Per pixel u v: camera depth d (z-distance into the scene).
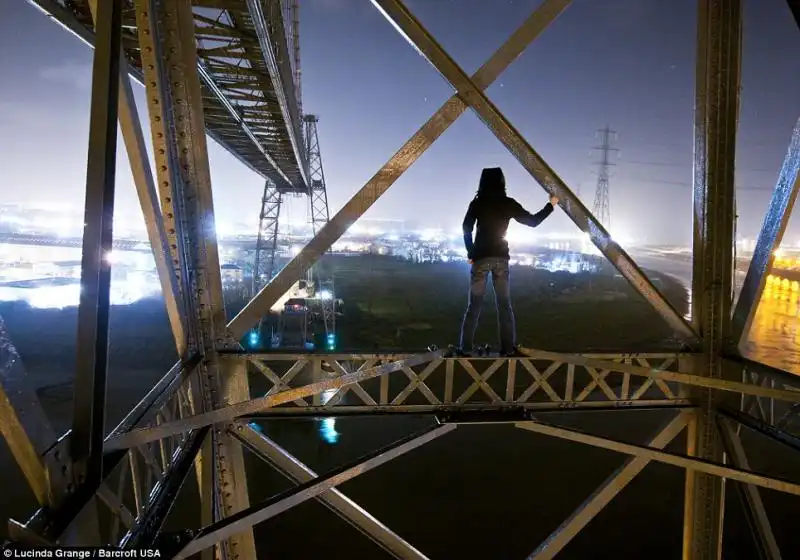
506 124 3.66
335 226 3.81
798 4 2.55
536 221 3.99
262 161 24.33
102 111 2.17
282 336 30.80
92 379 2.10
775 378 3.79
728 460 4.45
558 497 13.55
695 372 4.50
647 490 13.72
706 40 4.23
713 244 4.42
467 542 11.54
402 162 3.69
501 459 15.69
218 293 3.92
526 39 3.57
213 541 2.36
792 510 12.66
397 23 3.46
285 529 11.75
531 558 4.04
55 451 1.90
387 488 13.86
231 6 7.23
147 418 2.66
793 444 3.55
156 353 27.06
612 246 4.04
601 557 10.98
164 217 3.45
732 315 4.50
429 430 3.61
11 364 1.69
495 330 35.88
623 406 4.41
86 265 2.13
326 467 15.12
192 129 3.55
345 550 11.06
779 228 4.10
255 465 14.64
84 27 6.94
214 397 3.97
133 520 2.46
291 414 4.08
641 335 35.47
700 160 4.41
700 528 4.59
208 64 9.88
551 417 18.91
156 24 3.17
